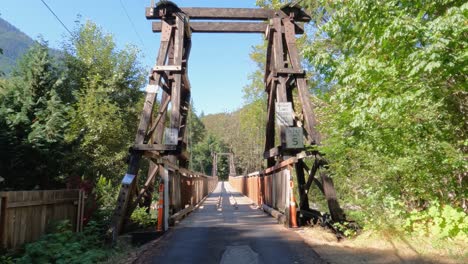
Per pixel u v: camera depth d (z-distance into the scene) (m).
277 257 5.84
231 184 57.72
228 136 94.56
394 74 5.50
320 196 12.70
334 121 7.15
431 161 6.09
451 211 6.28
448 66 4.59
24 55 13.50
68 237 6.64
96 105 15.90
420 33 4.82
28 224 6.19
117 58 21.41
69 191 7.70
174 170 10.15
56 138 9.70
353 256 5.80
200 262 5.66
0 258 5.16
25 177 8.86
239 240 7.23
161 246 6.91
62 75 13.38
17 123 9.10
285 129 9.60
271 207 12.59
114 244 7.24
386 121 6.04
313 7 10.43
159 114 10.30
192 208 14.17
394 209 6.84
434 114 5.79
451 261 5.29
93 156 14.82
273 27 10.84
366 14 5.45
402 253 5.88
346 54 6.50
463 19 4.30
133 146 8.84
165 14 10.41
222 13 10.95
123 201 8.01
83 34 21.00
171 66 9.89
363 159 6.83
